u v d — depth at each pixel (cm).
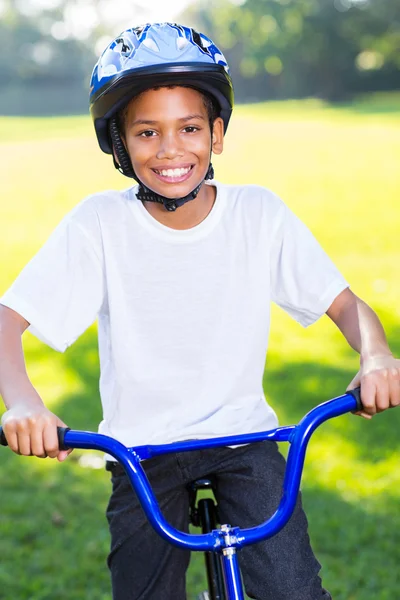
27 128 4034
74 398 637
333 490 486
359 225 1312
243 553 238
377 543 430
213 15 6475
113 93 239
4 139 3334
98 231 252
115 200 257
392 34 5731
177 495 256
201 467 251
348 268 1016
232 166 2173
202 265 254
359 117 3859
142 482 203
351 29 5672
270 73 6081
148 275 253
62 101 6406
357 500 474
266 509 243
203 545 201
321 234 1245
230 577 200
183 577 262
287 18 5691
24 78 6962
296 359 715
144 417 252
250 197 261
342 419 587
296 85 6016
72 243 249
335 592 388
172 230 251
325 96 5962
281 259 261
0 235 1346
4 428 204
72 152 2709
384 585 395
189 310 254
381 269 1006
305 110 4625
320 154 2403
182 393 252
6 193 1867
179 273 254
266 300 260
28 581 407
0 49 6950
